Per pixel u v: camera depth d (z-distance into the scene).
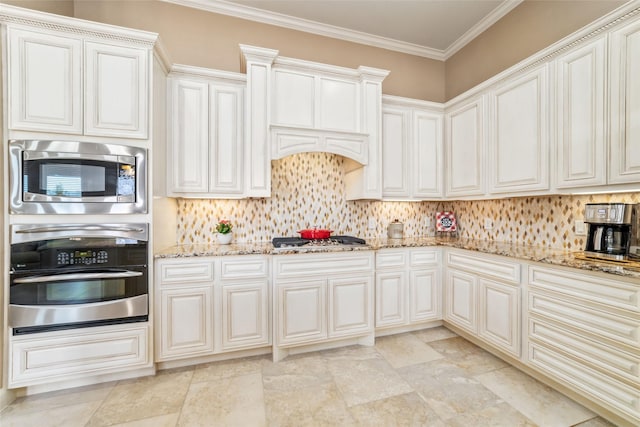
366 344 2.56
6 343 1.76
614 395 1.54
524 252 2.19
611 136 1.72
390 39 3.34
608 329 1.57
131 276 1.97
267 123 2.48
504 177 2.42
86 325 1.91
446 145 3.14
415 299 2.79
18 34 1.77
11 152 1.76
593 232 1.90
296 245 2.54
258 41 2.93
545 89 2.09
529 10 2.61
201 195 2.44
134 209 1.99
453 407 1.74
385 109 2.96
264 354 2.41
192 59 2.73
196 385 1.97
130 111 1.98
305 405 1.76
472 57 3.23
